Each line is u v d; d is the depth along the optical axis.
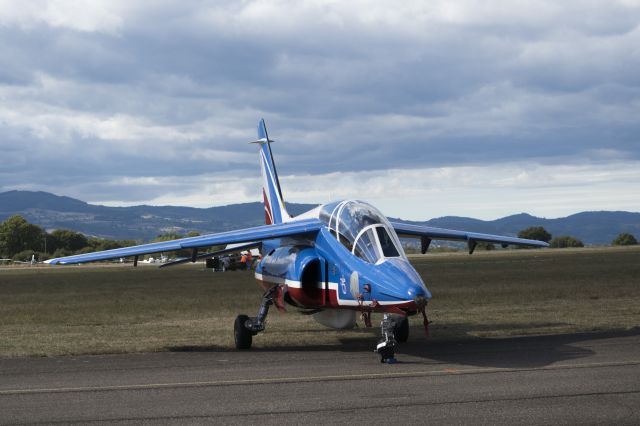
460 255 116.44
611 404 9.27
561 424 8.30
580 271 50.56
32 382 11.80
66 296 38.88
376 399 9.89
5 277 69.62
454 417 8.73
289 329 20.84
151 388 11.06
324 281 16.33
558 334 17.42
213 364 13.70
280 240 20.08
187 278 57.47
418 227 20.98
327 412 9.15
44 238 193.88
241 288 41.97
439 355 14.41
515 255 104.50
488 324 20.28
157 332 20.06
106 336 19.12
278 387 10.97
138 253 18.28
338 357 14.55
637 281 38.28
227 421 8.78
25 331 20.89
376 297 14.10
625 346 14.89
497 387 10.59
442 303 27.73
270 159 25.72
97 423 8.80
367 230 15.36
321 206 18.61
